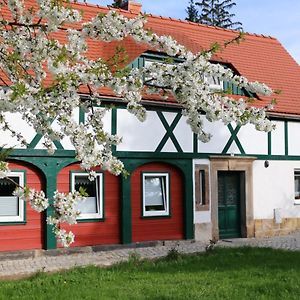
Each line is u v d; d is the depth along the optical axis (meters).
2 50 6.77
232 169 16.64
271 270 10.20
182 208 15.70
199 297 8.05
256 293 8.34
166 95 7.12
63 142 13.71
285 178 17.86
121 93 6.85
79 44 6.70
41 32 6.60
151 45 6.90
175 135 15.56
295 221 18.02
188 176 15.76
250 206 17.00
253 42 20.33
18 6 6.75
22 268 11.46
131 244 14.66
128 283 9.17
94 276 9.80
